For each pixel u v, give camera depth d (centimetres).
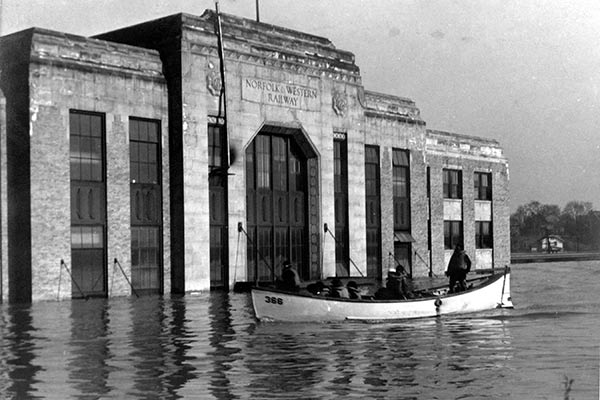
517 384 1584
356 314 2691
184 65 4153
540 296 3928
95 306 3344
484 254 6925
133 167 4034
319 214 4953
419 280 5500
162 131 4150
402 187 5822
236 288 4356
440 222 6350
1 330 2456
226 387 1561
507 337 2284
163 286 4128
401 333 2380
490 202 7012
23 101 3594
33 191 3572
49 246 3628
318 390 1534
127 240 3959
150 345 2114
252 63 4522
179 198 4147
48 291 3619
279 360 1870
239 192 4450
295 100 4794
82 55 3816
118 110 3938
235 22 4516
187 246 4144
